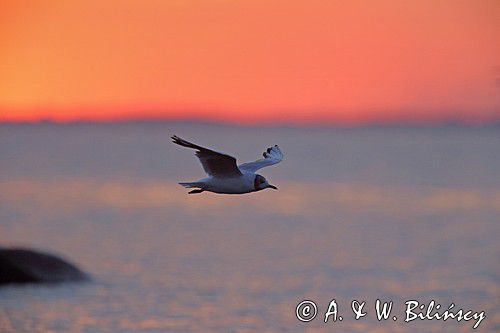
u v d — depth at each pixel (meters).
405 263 39.31
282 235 49.03
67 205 65.06
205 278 34.91
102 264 38.22
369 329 27.62
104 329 26.22
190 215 59.34
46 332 25.97
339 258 40.78
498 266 38.03
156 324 27.06
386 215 59.09
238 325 27.08
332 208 64.00
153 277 34.75
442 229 51.31
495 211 60.84
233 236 48.44
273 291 32.50
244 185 17.72
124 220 55.91
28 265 31.88
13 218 56.38
